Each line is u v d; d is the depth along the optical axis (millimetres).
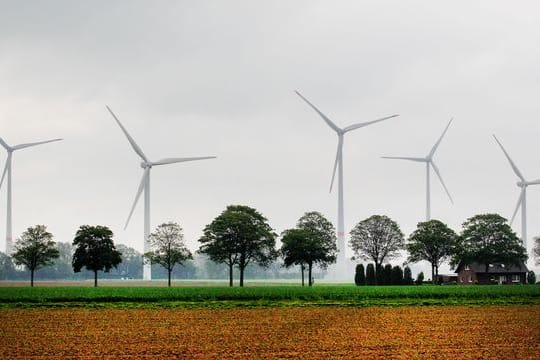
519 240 198625
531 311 101312
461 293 127438
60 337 74625
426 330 80500
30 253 177000
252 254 179750
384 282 189500
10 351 66750
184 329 80875
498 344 70938
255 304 111250
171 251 179125
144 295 118688
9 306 106750
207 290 127625
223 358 63438
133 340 72750
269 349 67750
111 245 175250
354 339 73625
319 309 103875
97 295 117875
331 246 198500
